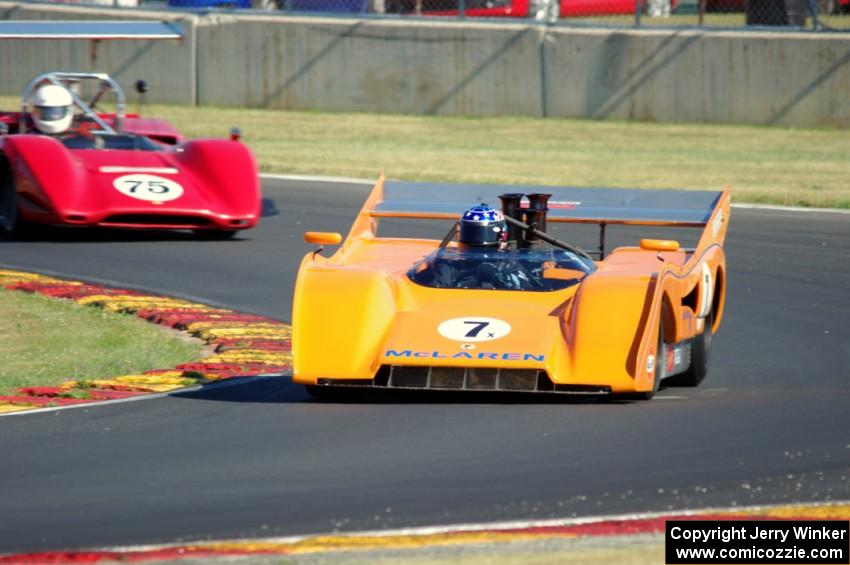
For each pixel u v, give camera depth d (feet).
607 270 98.68
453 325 89.97
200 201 166.30
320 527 62.54
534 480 70.74
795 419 86.02
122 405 91.76
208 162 170.50
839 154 258.16
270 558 57.21
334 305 90.79
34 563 57.16
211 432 83.30
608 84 303.07
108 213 161.07
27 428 84.74
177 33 177.58
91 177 164.86
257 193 170.30
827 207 201.67
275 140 279.90
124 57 329.31
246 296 138.72
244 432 83.15
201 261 157.17
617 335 87.40
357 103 319.47
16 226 167.63
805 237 176.14
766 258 161.38
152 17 326.44
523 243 103.45
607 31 302.66
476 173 235.61
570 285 95.81
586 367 86.33
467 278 96.78
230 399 93.61
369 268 96.02
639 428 82.58
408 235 170.60
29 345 116.47
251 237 174.50
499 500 66.95
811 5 291.99
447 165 246.68
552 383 86.53
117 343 117.29
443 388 86.33
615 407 88.79
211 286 143.43
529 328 89.35
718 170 239.91
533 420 84.64
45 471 74.08
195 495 68.69
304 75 321.32
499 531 61.26
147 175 166.91
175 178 168.14
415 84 315.17
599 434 80.94
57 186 161.48
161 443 80.43
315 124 301.84
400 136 286.25
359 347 88.58
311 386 92.89
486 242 100.37
